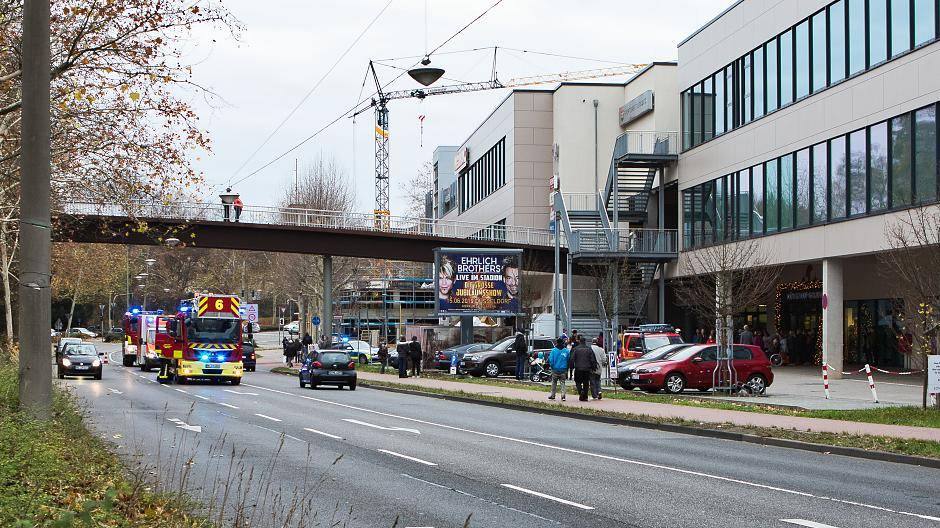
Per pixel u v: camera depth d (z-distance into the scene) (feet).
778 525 35.14
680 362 111.86
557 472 49.39
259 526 32.22
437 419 84.23
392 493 41.96
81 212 106.11
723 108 179.63
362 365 207.10
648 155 197.57
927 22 121.08
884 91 129.80
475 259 164.25
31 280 46.62
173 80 64.95
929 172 120.47
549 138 258.57
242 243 188.34
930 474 50.57
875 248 130.93
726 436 69.15
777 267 164.25
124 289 414.00
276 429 71.20
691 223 192.95
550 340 164.55
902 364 146.61
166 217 152.76
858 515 37.32
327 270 200.13
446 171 466.29
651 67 217.77
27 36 45.88
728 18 176.86
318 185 305.94
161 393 118.83
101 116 72.49
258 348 346.95
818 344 169.48
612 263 191.21
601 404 96.07
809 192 148.97
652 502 40.11
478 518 36.29
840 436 64.28
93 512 27.50
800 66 152.15
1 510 24.99
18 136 86.22
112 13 60.59
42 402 46.98
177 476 44.29
